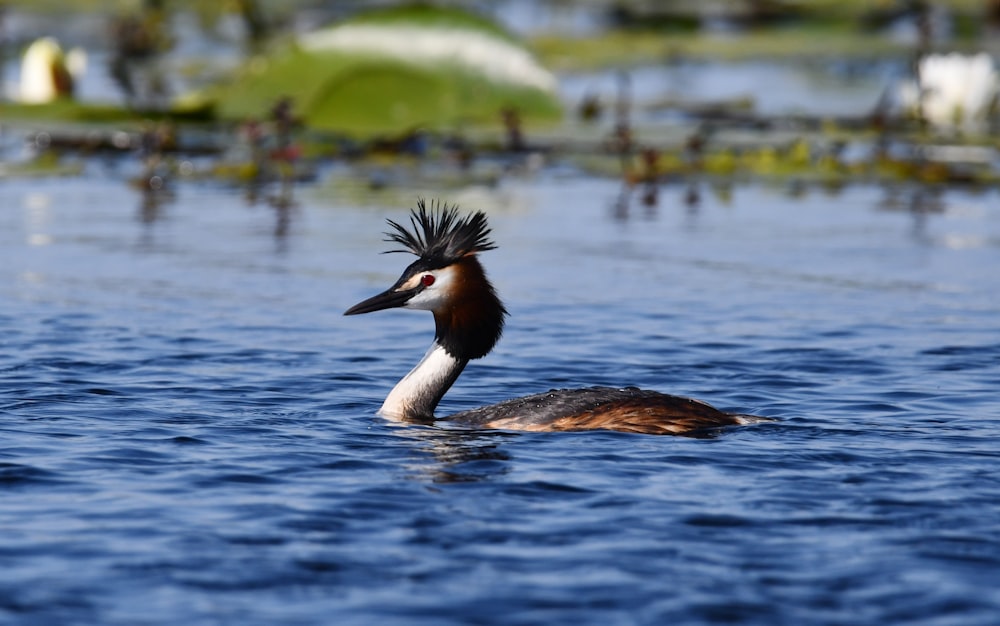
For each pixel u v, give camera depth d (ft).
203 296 58.54
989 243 72.90
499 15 158.20
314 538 29.99
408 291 42.01
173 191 88.07
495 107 100.48
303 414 41.04
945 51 129.18
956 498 32.73
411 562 28.66
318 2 161.17
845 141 98.37
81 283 60.49
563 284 61.98
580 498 32.71
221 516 31.32
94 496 32.60
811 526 30.81
